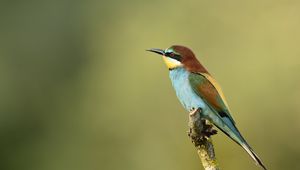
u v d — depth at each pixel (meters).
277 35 14.29
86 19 16.83
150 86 15.00
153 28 15.71
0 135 16.47
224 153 13.46
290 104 13.84
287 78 13.92
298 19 14.30
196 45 14.94
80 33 16.80
